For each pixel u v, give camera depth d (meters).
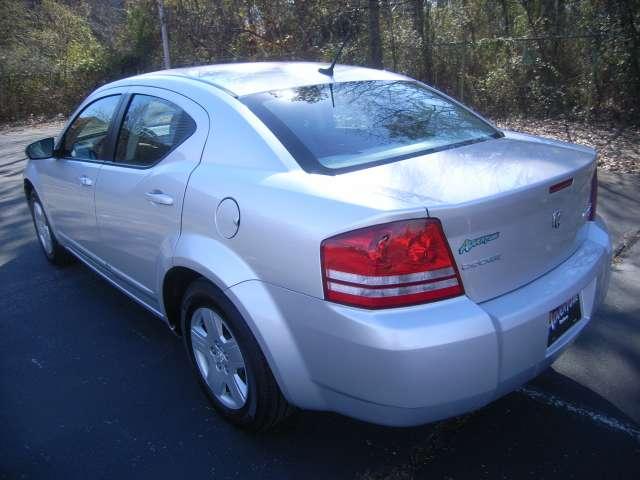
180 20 14.87
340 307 2.17
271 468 2.61
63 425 2.93
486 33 11.62
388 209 2.11
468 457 2.62
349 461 2.63
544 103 10.09
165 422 2.94
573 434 2.73
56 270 4.98
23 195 7.62
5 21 17.44
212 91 3.02
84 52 16.91
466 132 3.14
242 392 2.72
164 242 2.98
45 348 3.69
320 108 2.96
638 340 3.48
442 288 2.16
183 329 3.03
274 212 2.38
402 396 2.10
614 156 7.52
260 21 14.09
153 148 3.23
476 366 2.13
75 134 4.09
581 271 2.61
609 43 9.34
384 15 11.45
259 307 2.42
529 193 2.33
